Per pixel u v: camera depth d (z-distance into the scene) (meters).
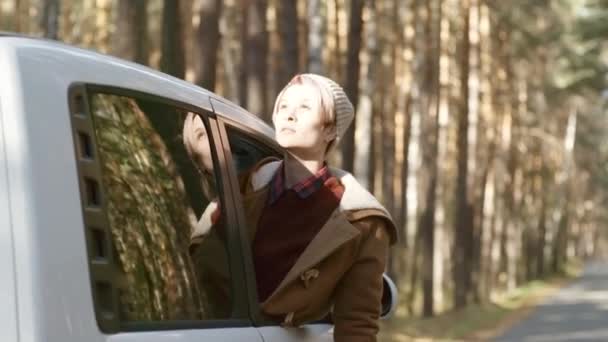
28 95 2.96
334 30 36.03
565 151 82.19
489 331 34.28
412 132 42.03
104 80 3.35
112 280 3.09
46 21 18.33
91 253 3.02
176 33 13.91
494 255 63.41
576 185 104.56
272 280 3.93
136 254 3.25
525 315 42.19
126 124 3.42
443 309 48.09
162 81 3.76
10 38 3.10
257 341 3.77
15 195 2.87
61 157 2.99
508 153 61.03
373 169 36.69
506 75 57.34
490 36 54.62
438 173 48.41
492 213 60.22
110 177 3.20
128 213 3.26
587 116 86.81
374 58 28.03
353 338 3.92
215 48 16.83
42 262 2.85
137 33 15.18
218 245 3.75
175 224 3.54
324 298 3.91
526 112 63.91
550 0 53.03
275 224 3.96
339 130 3.98
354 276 3.93
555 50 60.44
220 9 17.72
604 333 32.19
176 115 3.75
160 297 3.33
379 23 40.19
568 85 57.88
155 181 3.50
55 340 2.86
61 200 2.95
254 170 4.11
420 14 42.06
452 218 54.47
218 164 3.91
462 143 46.91
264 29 21.33
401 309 41.81
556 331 33.31
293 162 3.98
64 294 2.90
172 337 3.30
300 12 33.16
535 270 80.31
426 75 41.78
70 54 3.25
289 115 3.90
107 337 3.02
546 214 79.94
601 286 70.88
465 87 47.03
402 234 43.09
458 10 47.78
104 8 26.12
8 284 2.83
